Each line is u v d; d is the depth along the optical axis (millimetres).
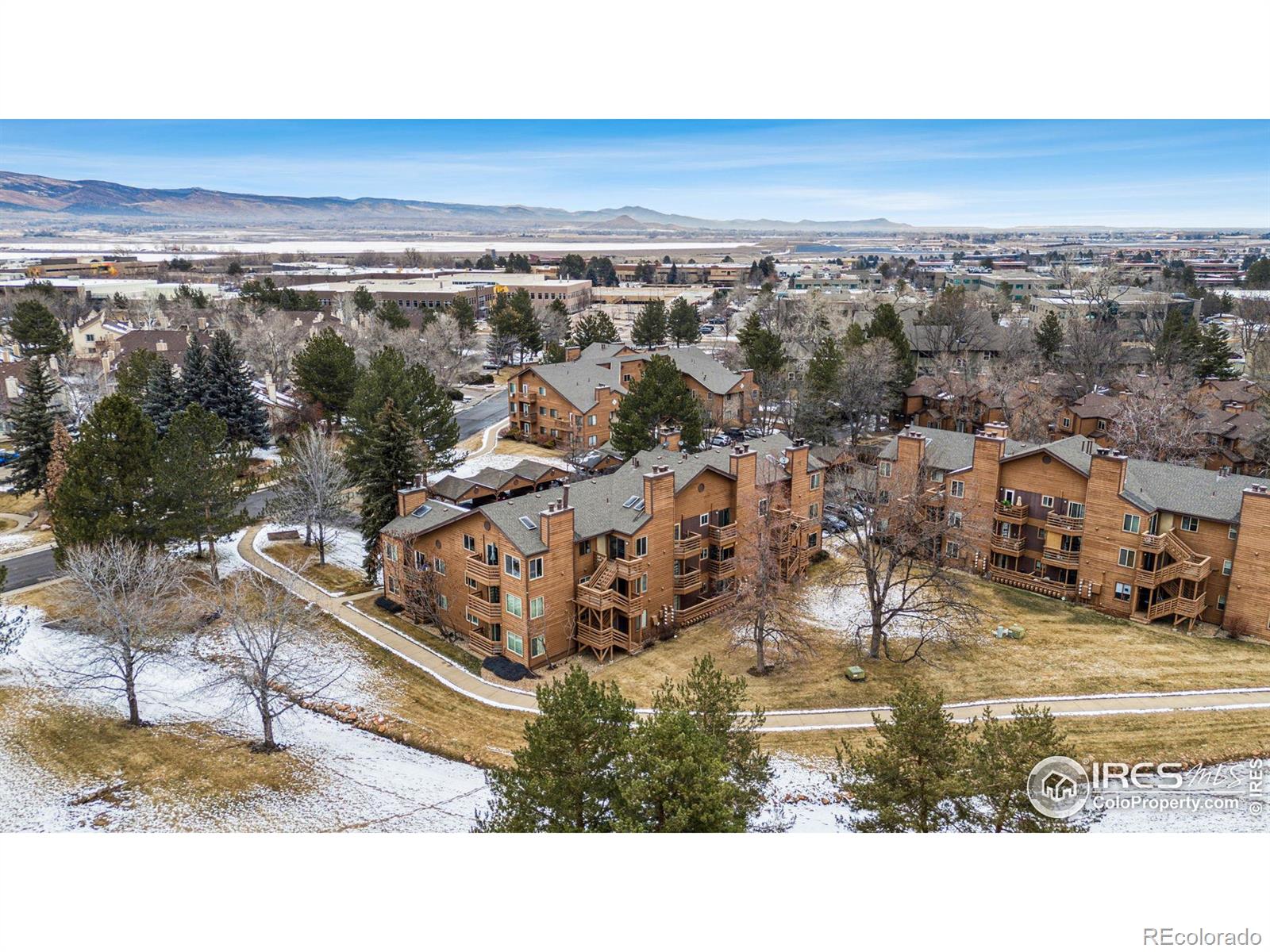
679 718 28234
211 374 91562
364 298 177250
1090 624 54719
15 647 51062
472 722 45219
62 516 54406
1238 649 50531
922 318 136000
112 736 42719
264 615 45031
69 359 119062
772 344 108562
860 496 64562
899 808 29734
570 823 29422
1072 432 99250
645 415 79875
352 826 35625
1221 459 85000
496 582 50906
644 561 52250
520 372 101812
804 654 50844
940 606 53969
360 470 70312
